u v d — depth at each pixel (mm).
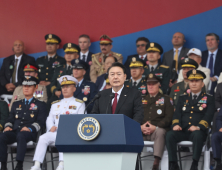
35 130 12930
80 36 19000
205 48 18016
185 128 12539
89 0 20547
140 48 18047
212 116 12414
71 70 17109
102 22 20281
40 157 11453
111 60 16344
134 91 8914
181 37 17781
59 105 13055
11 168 13844
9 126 13391
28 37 21188
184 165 12789
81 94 14406
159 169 12328
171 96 14922
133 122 6535
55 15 20984
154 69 16016
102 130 6004
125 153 6055
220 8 17781
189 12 18469
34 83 14086
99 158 6016
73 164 6113
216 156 11188
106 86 14984
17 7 21422
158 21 19141
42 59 19250
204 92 13117
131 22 19719
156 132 11945
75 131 6121
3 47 21344
